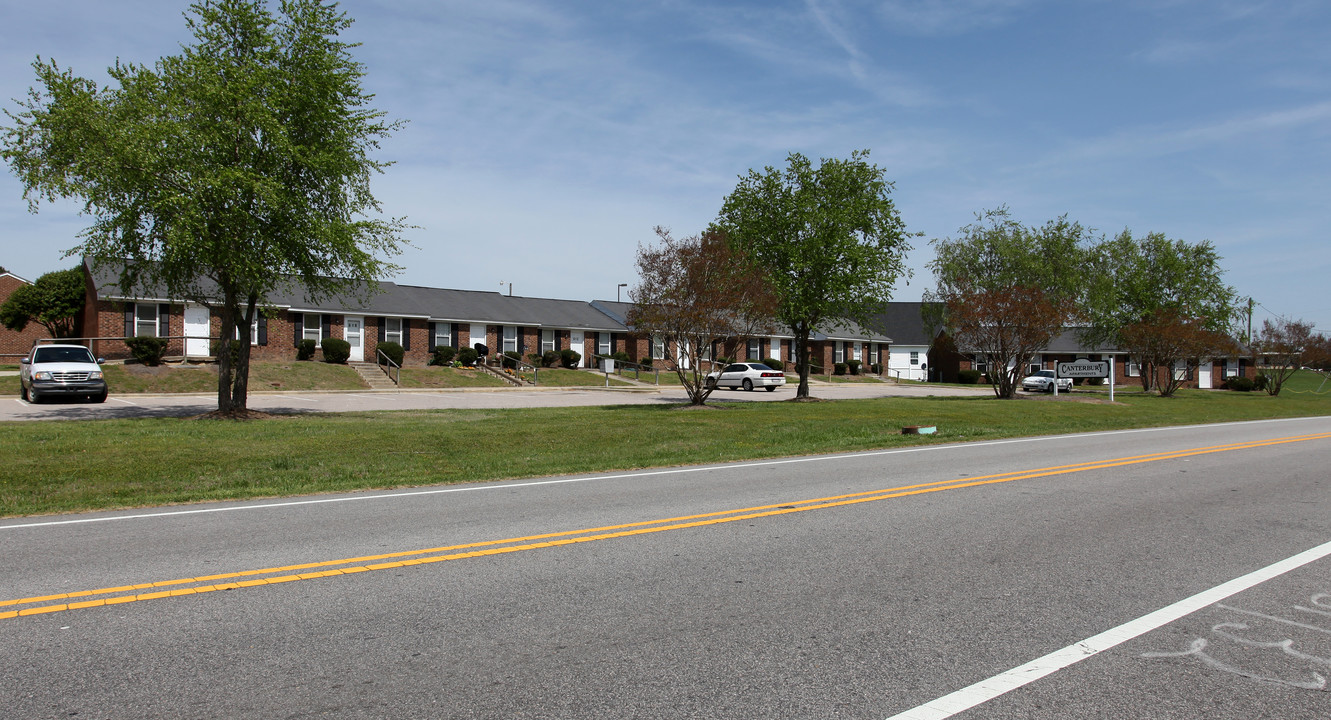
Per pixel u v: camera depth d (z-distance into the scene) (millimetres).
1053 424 23438
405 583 5664
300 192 18406
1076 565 6379
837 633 4727
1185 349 42750
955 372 65312
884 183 31938
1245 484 11109
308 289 20703
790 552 6699
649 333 27359
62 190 16141
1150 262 52344
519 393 34938
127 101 16844
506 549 6719
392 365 39188
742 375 41531
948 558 6559
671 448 15312
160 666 4117
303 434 15453
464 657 4285
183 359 34531
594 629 4746
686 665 4207
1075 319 42000
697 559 6434
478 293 50219
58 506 8641
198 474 11031
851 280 30609
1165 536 7512
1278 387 50594
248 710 3629
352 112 19406
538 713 3627
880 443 16859
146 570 5949
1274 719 3670
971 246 48250
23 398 25234
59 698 3725
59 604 5105
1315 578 6066
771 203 31562
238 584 5594
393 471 11641
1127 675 4168
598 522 7906
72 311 43125
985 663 4301
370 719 3553
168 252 17391
